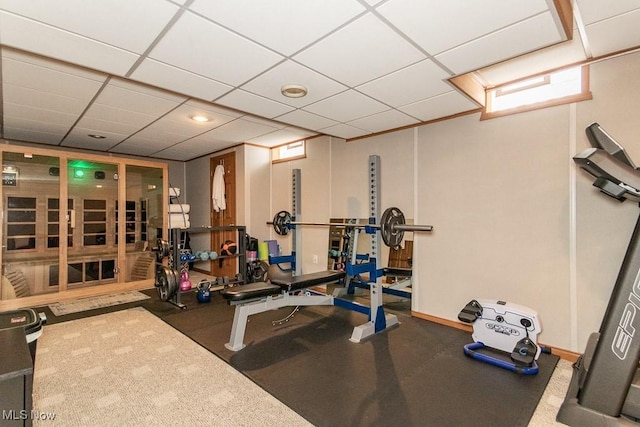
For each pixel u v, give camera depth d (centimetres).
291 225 444
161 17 169
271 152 573
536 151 289
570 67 266
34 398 213
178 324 355
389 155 401
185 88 267
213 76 243
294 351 288
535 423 192
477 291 328
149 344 301
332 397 218
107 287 495
